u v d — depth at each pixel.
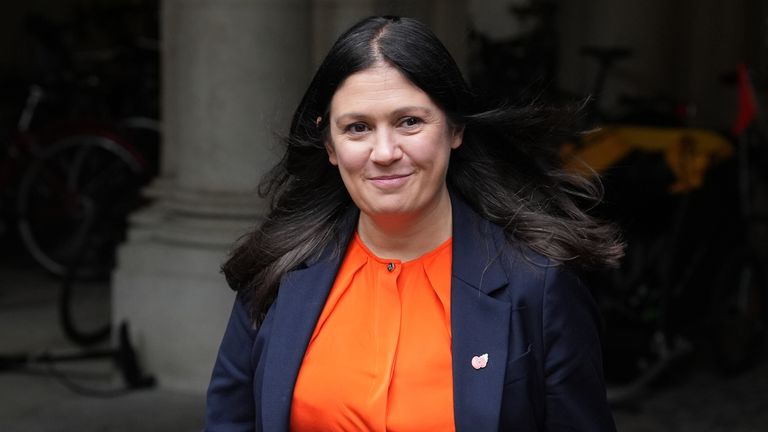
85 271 8.49
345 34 2.61
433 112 2.60
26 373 7.64
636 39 10.48
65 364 7.82
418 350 2.64
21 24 14.11
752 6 10.95
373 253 2.79
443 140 2.63
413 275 2.74
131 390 7.17
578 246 2.67
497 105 2.83
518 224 2.71
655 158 7.50
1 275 10.70
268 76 6.88
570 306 2.64
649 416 7.09
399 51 2.55
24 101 11.86
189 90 7.04
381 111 2.57
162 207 7.49
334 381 2.66
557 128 2.92
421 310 2.69
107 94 11.41
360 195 2.65
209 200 7.03
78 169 9.98
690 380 7.88
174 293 7.09
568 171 2.93
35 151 10.07
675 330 7.68
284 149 3.22
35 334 8.70
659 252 7.65
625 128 7.66
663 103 8.84
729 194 8.09
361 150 2.61
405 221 2.71
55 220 10.09
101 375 7.57
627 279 7.61
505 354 2.57
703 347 8.61
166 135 7.69
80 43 13.41
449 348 2.63
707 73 10.88
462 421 2.55
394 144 2.59
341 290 2.76
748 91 7.98
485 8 13.76
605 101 10.42
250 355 2.89
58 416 6.79
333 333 2.72
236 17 6.85
